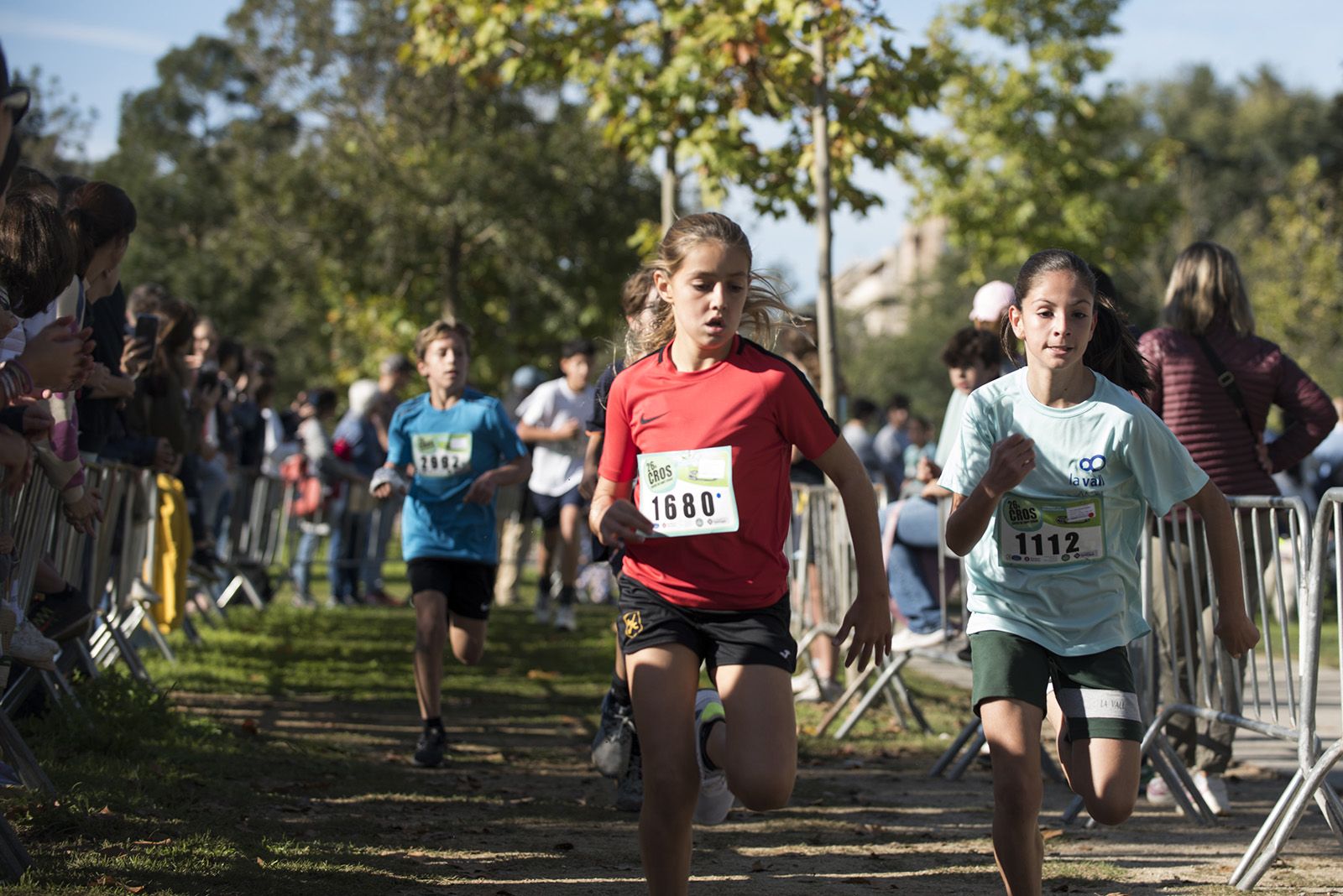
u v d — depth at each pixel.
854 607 4.08
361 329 34.06
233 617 14.11
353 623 14.86
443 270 32.38
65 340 4.39
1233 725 5.94
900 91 11.41
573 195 31.75
